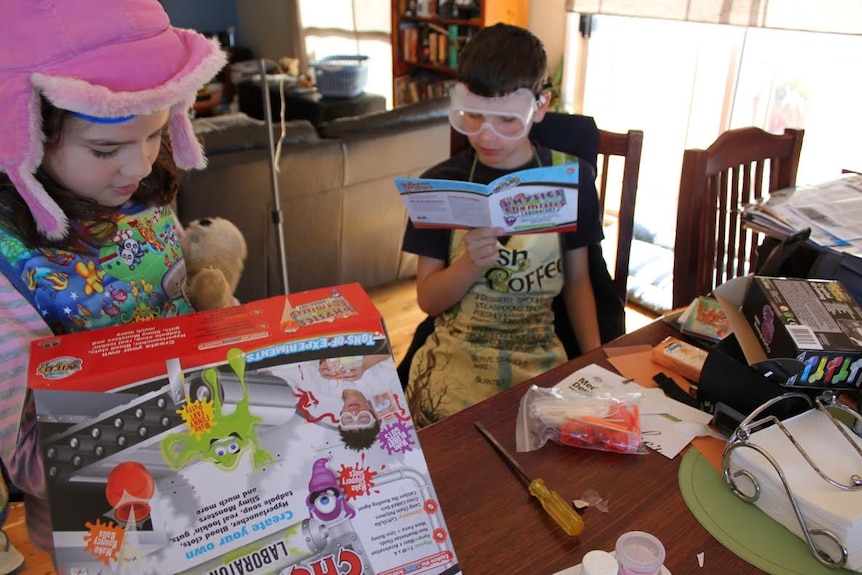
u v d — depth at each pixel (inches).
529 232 46.6
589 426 34.6
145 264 37.0
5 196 30.3
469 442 35.2
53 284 31.9
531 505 31.1
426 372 54.3
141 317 36.2
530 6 162.9
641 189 150.1
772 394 33.7
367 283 116.5
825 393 33.9
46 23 25.8
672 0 118.8
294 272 104.7
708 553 28.4
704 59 132.6
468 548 28.8
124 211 36.7
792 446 30.7
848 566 27.3
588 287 57.6
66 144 29.1
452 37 181.0
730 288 38.4
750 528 29.6
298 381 23.2
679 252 57.0
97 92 26.5
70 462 21.2
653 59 141.6
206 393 22.2
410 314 112.7
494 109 48.4
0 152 26.9
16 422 27.6
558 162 55.8
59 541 21.2
